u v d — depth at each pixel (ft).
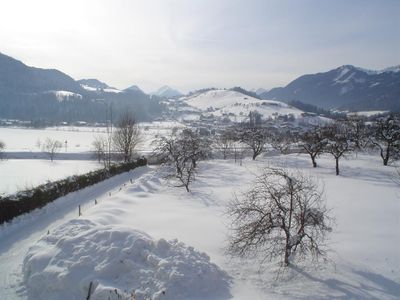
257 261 54.70
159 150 164.76
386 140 189.16
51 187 98.58
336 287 46.68
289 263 53.42
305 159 217.15
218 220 80.18
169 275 44.01
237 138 251.80
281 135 358.64
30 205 85.97
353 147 184.03
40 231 75.20
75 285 44.60
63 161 259.39
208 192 119.44
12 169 210.38
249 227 54.60
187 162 154.40
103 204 95.55
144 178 139.23
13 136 461.78
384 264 55.62
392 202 105.50
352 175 163.73
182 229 72.02
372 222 82.02
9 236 71.77
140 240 50.26
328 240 66.74
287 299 43.80
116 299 41.57
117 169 158.51
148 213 87.81
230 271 51.24
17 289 47.93
